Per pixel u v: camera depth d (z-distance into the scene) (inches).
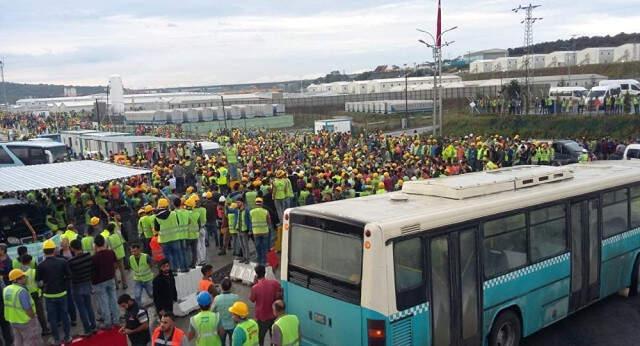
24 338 390.9
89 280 436.8
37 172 797.2
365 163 1024.9
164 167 1119.0
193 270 526.3
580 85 3144.7
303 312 358.6
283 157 1347.2
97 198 778.8
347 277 325.1
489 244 361.7
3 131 2760.8
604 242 455.2
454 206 352.2
